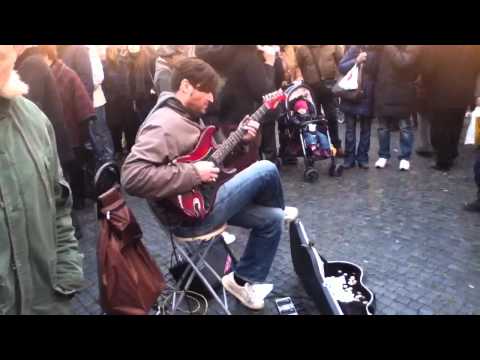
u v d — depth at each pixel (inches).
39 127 64.9
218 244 130.3
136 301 82.4
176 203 91.0
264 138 203.6
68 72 155.7
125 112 237.8
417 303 111.1
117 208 81.7
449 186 187.2
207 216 97.7
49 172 65.0
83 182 180.4
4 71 56.7
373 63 199.0
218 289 119.0
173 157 90.1
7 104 59.7
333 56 217.8
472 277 121.3
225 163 104.3
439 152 204.4
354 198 180.2
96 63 187.8
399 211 165.2
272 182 104.2
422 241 142.0
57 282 67.0
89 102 160.2
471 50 182.4
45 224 63.6
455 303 110.6
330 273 122.2
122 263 80.4
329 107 227.9
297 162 231.8
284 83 229.8
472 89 192.1
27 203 60.6
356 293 113.2
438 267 127.0
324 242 144.8
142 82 232.4
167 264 137.4
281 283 124.2
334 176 207.8
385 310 108.7
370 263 130.6
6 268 58.9
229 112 164.9
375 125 307.3
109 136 199.8
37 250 62.3
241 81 162.1
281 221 105.9
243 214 105.3
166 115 91.5
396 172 209.0
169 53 150.5
